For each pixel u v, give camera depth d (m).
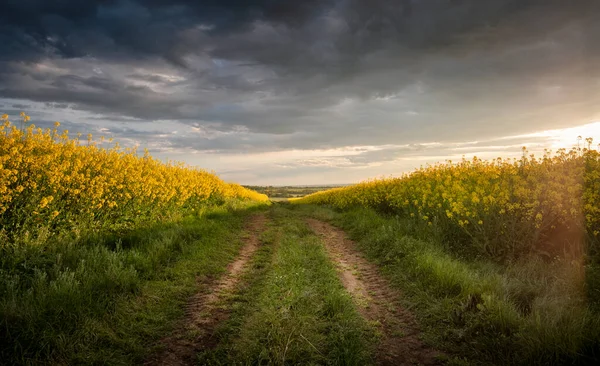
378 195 16.48
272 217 16.81
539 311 4.29
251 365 3.68
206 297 5.74
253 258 8.29
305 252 8.65
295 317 4.59
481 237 7.43
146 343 4.21
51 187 7.01
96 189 8.16
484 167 10.75
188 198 14.64
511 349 3.84
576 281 5.06
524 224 6.75
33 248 5.91
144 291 5.47
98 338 4.05
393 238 8.98
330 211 19.30
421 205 11.05
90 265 5.92
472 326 4.32
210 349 4.07
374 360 3.91
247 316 4.88
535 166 8.12
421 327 4.70
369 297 5.88
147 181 10.69
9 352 3.52
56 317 4.10
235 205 18.86
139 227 9.44
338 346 4.04
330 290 5.80
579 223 6.02
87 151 10.17
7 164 6.57
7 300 4.25
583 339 3.60
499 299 4.77
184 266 7.00
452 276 5.74
